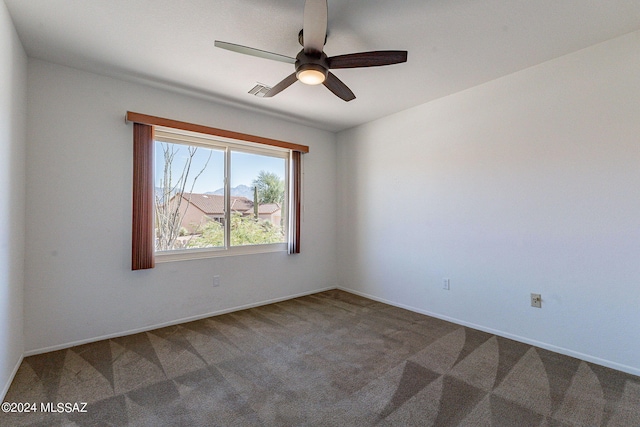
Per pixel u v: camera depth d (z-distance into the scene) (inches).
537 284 100.4
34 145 93.8
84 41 85.9
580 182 91.6
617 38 84.9
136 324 112.1
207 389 75.6
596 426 62.2
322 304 148.8
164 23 78.2
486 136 112.9
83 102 102.5
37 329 94.0
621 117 84.7
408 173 141.2
